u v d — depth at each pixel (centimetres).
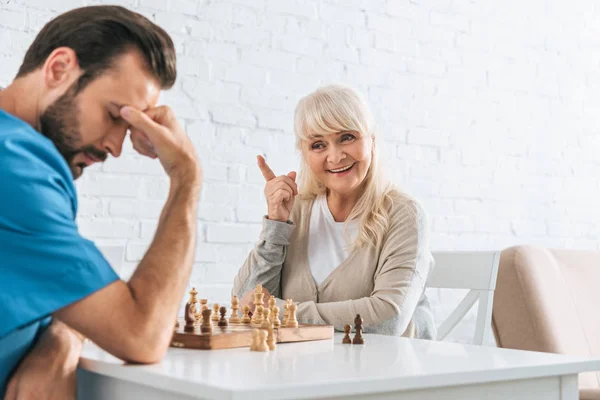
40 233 99
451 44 303
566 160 331
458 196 302
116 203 240
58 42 112
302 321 172
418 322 201
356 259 186
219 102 257
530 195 320
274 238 190
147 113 117
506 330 223
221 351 121
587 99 338
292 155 270
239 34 261
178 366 103
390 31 290
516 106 318
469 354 120
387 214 187
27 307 97
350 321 169
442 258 214
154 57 114
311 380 90
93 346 127
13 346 106
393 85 289
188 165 115
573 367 112
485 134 310
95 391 110
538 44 325
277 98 267
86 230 235
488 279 202
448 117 301
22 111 113
